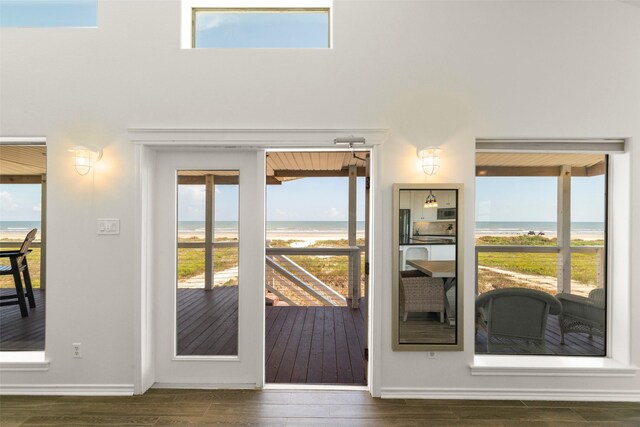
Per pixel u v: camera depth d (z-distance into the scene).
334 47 2.61
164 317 2.75
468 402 2.50
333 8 2.62
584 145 2.63
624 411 2.39
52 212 2.60
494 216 2.82
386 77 2.60
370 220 2.70
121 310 2.59
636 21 2.58
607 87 2.58
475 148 2.62
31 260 5.05
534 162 2.82
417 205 2.58
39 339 3.36
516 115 2.58
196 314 2.77
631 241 2.57
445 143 2.59
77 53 2.60
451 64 2.59
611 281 2.70
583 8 2.59
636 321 2.56
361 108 2.60
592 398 2.53
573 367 2.54
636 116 2.57
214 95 2.60
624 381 2.54
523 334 2.79
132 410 2.36
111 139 2.59
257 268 2.71
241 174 2.75
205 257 2.78
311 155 4.88
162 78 2.60
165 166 2.76
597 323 2.77
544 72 2.59
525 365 2.56
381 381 2.57
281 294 5.34
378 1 2.62
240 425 2.20
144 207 2.62
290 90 2.60
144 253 2.62
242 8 2.82
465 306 2.57
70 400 2.50
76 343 2.59
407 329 2.57
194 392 2.61
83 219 2.60
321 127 2.60
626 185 2.60
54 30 2.60
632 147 2.56
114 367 2.59
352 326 4.17
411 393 2.56
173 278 2.75
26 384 2.59
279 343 3.62
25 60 2.60
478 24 2.60
